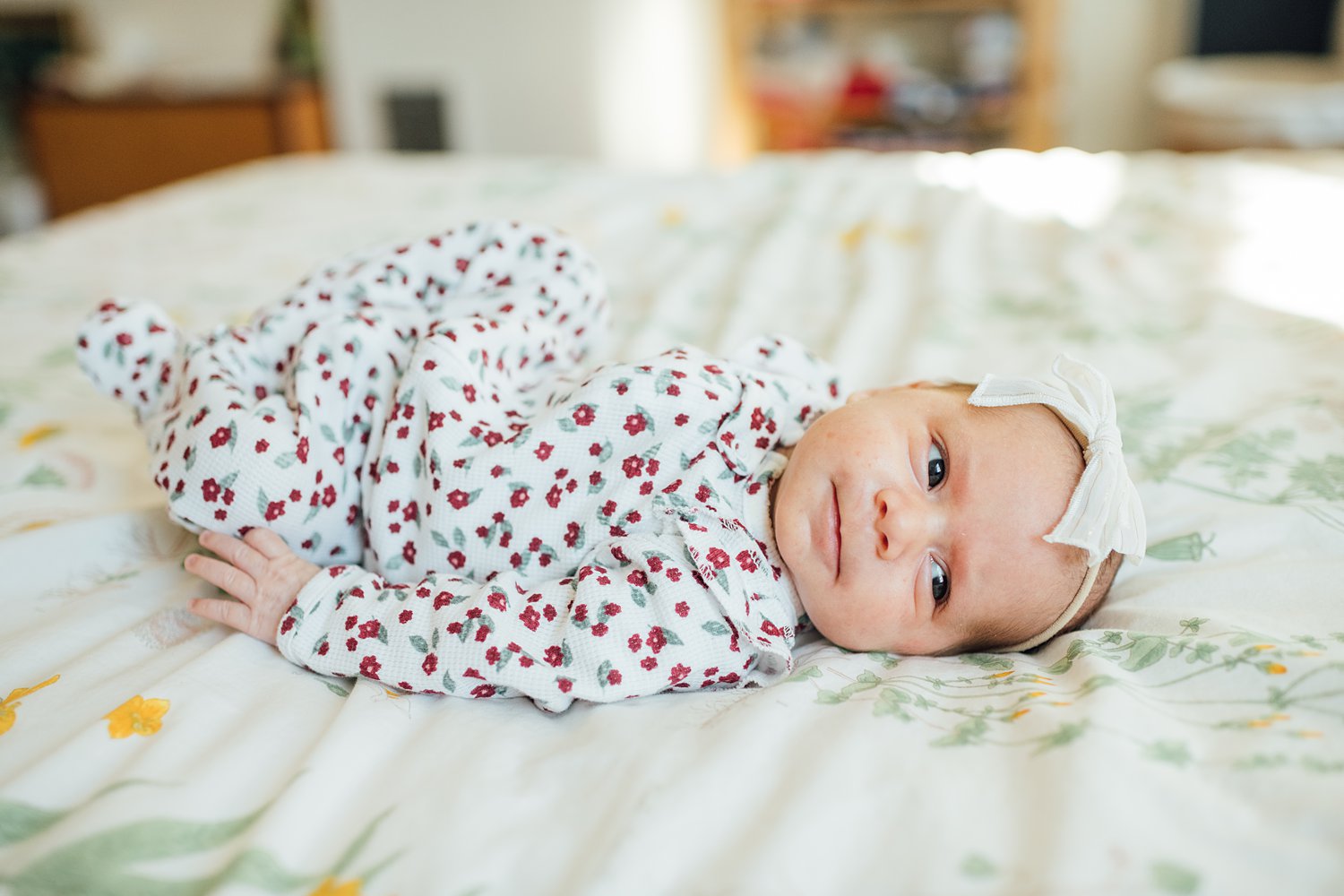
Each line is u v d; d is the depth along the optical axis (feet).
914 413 2.88
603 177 6.73
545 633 2.58
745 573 2.76
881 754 2.10
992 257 5.16
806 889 1.80
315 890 1.89
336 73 11.99
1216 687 2.24
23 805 2.07
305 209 6.31
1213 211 5.42
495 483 2.91
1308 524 2.86
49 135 11.37
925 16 11.59
